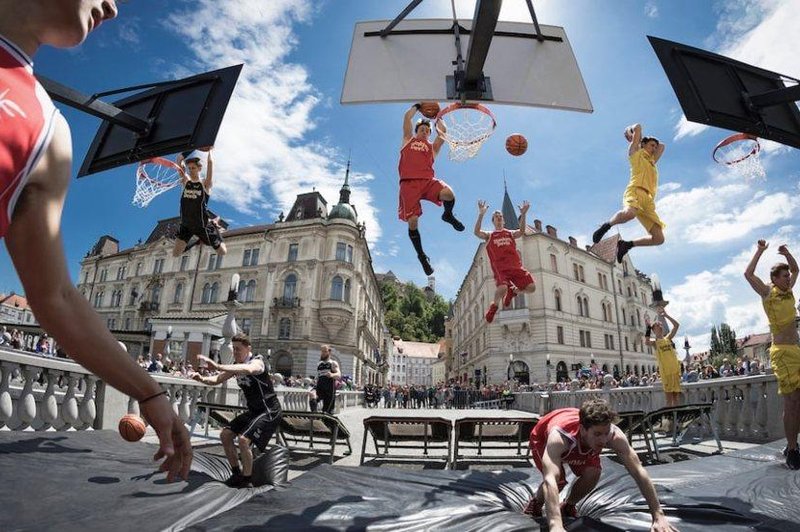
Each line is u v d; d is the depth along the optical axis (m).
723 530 3.10
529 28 4.71
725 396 9.13
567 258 44.56
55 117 1.01
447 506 3.63
